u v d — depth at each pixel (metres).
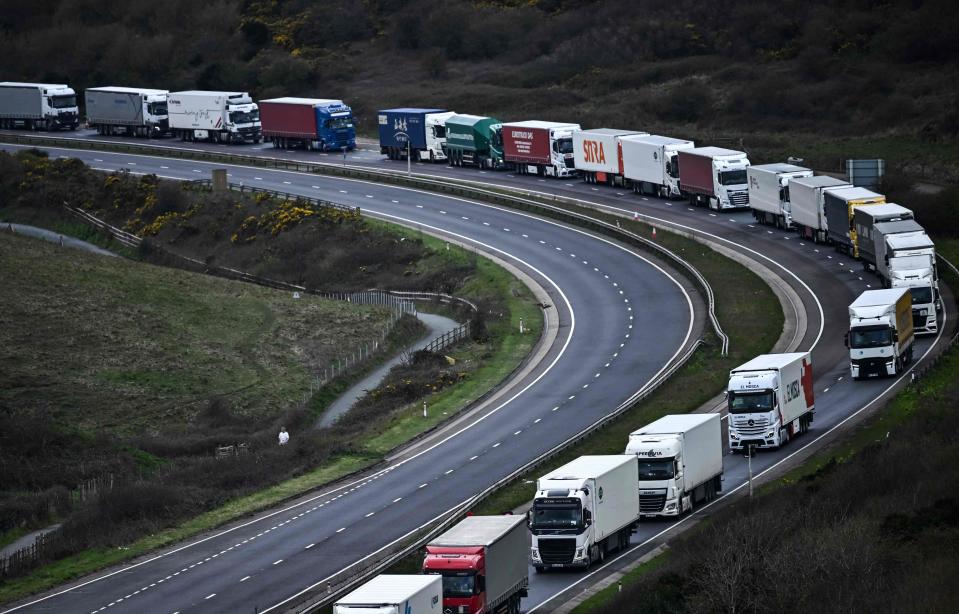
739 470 175.00
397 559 143.50
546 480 143.38
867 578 118.38
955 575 116.50
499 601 126.12
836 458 170.38
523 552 132.38
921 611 111.38
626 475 149.25
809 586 118.81
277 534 166.00
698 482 160.88
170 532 170.88
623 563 142.75
